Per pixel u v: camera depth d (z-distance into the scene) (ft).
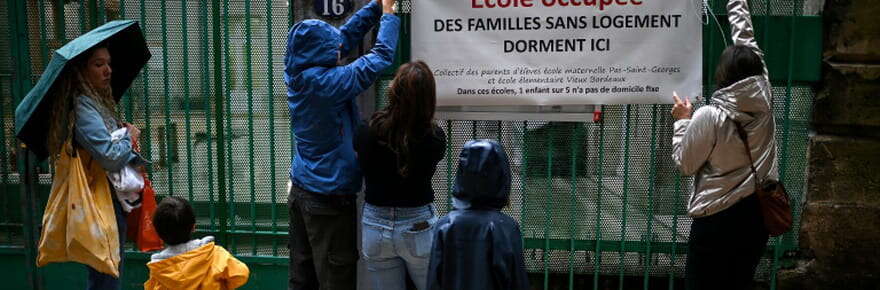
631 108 13.33
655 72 12.55
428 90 10.08
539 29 12.63
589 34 12.56
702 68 12.82
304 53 10.61
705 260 11.14
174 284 10.39
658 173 13.64
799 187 13.58
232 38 14.38
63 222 11.09
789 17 12.97
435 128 10.50
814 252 13.38
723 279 11.14
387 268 11.20
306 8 12.41
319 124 10.78
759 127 10.70
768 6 12.95
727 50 10.91
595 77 12.66
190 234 10.77
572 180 13.67
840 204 13.16
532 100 12.82
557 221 14.06
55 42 14.66
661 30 12.46
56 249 11.27
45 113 11.12
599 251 13.89
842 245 13.24
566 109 13.00
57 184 11.15
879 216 13.01
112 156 10.86
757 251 11.09
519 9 12.62
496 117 13.08
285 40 14.29
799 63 13.07
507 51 12.74
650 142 13.47
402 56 13.43
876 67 12.66
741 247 10.94
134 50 12.37
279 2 14.21
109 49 12.28
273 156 14.46
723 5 13.08
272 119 14.37
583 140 13.71
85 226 10.84
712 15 12.62
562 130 13.74
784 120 13.24
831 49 12.87
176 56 14.55
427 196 10.90
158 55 14.62
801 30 12.99
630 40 12.52
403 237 10.73
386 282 11.25
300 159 11.31
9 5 14.61
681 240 13.83
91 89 11.09
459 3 12.71
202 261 10.55
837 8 12.74
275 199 14.64
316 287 12.05
